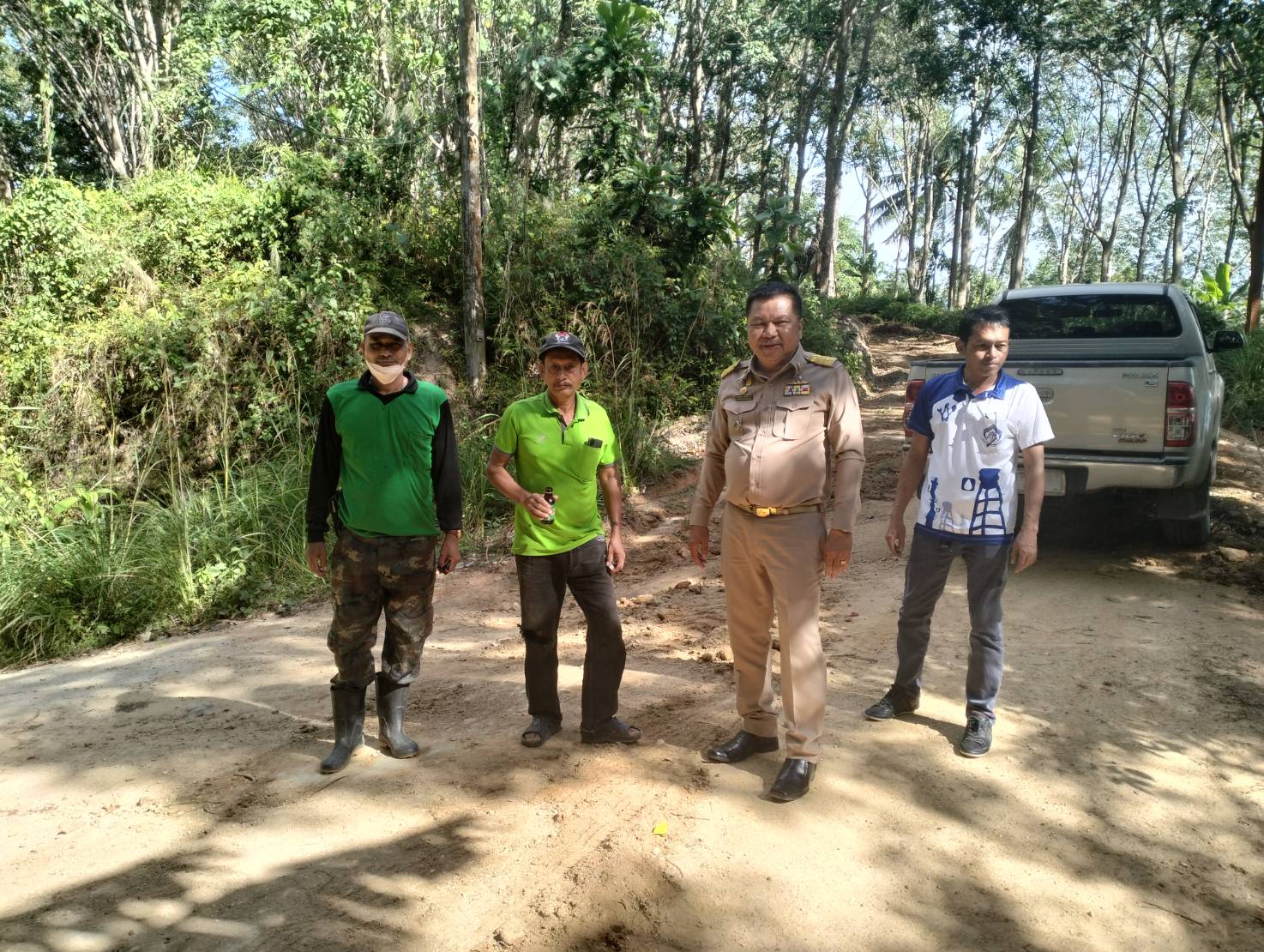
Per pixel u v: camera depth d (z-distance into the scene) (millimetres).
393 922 2650
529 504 3566
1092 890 2951
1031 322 7344
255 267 10398
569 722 4086
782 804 3305
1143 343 6676
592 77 13562
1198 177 42000
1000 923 2787
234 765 3723
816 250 17016
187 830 3189
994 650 3721
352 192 11633
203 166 15953
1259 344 12484
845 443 3266
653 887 2830
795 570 3277
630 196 12711
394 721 3750
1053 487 5832
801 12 27531
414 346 10750
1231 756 3779
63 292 10180
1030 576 6137
